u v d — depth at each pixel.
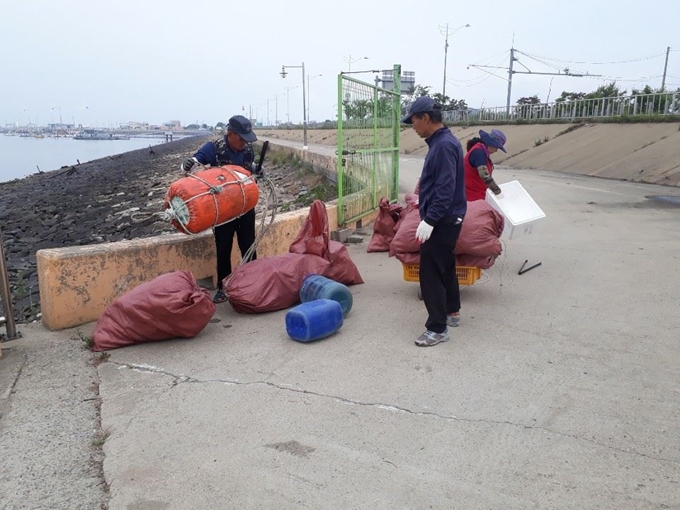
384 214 8.01
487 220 5.44
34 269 11.64
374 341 4.82
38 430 3.54
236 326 5.27
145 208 18.86
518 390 3.90
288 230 7.47
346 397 3.85
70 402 3.89
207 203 5.14
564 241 8.48
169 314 4.71
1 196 32.19
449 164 4.33
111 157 63.78
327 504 2.82
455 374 4.16
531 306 5.60
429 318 4.70
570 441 3.29
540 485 2.92
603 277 6.53
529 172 22.44
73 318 5.26
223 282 5.89
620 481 2.94
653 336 4.77
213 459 3.20
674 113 23.56
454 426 3.47
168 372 4.32
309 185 16.75
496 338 4.81
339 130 8.56
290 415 3.63
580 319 5.21
